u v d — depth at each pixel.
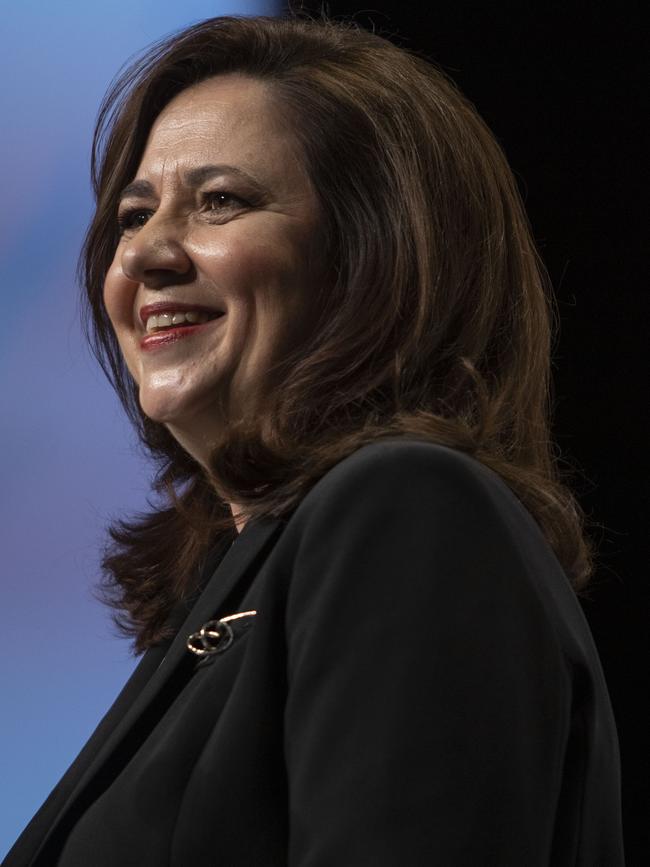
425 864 3.34
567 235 12.78
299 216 5.04
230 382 5.01
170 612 6.10
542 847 3.53
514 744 3.53
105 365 6.32
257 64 5.36
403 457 3.89
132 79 5.82
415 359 4.80
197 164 5.13
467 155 5.25
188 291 5.03
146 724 4.47
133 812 4.11
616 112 12.70
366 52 5.38
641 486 12.73
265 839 3.84
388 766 3.44
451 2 12.60
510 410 5.10
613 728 4.38
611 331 12.79
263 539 4.46
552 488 4.99
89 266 6.14
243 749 3.90
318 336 4.88
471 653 3.57
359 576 3.73
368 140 5.10
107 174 5.83
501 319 5.20
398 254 4.93
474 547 3.74
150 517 6.45
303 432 4.66
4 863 4.94
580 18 12.63
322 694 3.63
